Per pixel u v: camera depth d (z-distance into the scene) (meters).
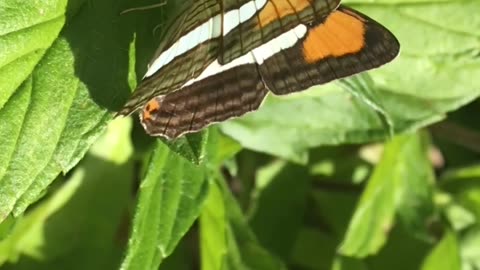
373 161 0.29
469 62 0.26
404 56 0.25
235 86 0.20
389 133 0.22
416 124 0.26
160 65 0.19
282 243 0.27
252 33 0.19
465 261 0.28
